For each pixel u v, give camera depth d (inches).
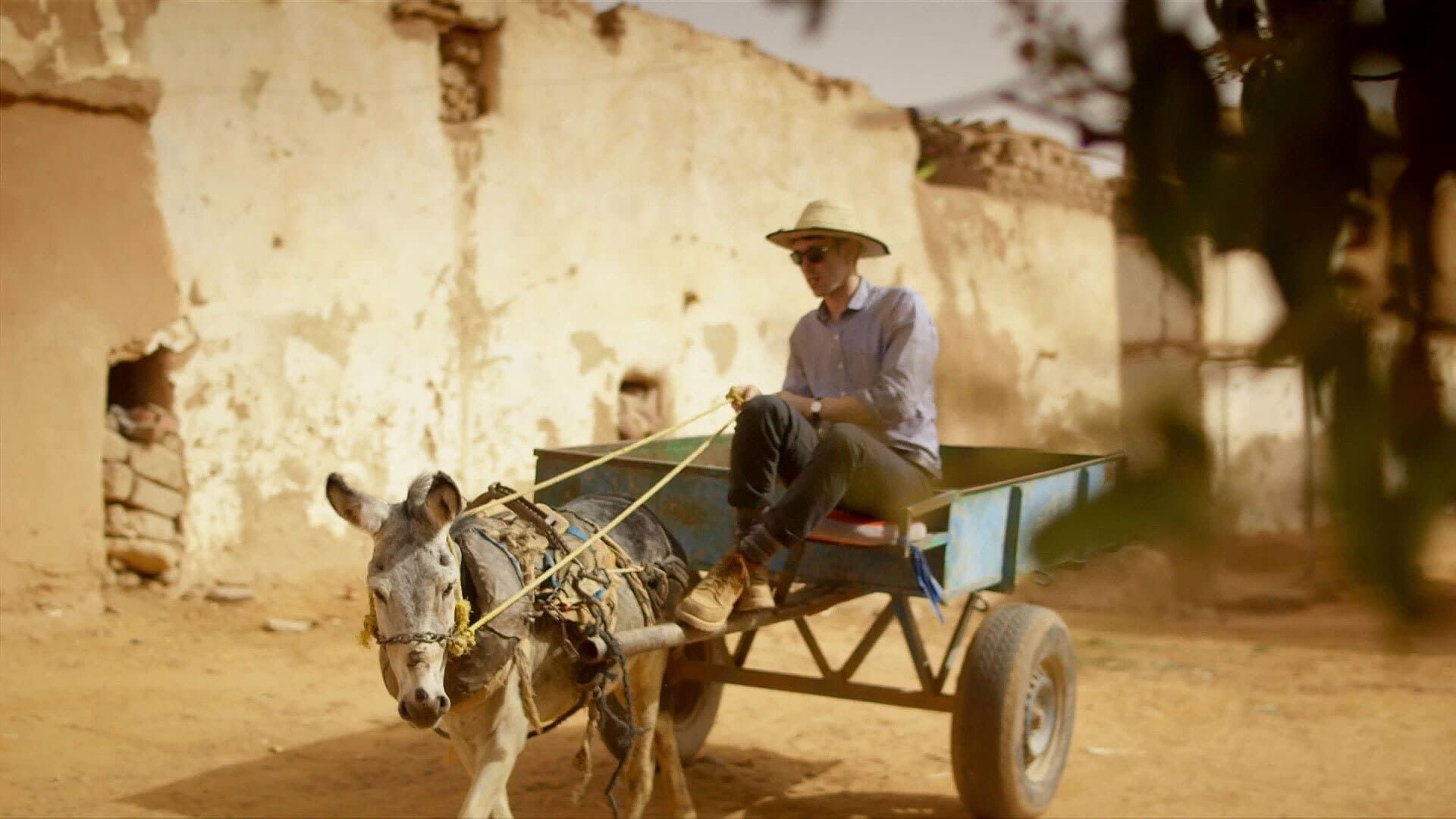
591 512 212.8
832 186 655.1
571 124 532.1
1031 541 38.1
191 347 411.8
